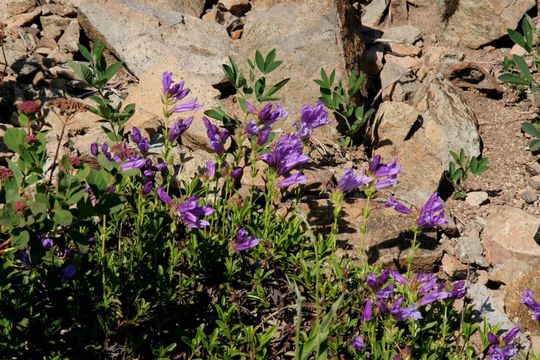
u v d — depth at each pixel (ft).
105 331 13.97
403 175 20.98
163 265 16.08
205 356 14.61
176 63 22.13
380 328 15.55
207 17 25.93
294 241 16.96
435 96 22.72
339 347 15.03
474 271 18.48
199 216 16.93
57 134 19.95
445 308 15.10
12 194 12.43
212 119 20.79
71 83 22.34
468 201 20.79
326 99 21.50
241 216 17.01
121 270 15.46
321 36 22.63
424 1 27.84
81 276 14.32
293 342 15.57
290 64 22.47
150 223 15.90
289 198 19.24
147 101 21.33
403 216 18.97
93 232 16.48
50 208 11.76
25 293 13.76
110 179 12.40
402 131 21.62
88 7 23.68
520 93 24.88
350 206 19.12
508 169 22.09
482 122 23.80
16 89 21.12
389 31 26.55
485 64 25.93
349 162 21.47
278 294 16.03
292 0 23.63
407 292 15.21
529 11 26.96
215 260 15.93
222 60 23.59
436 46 26.71
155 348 14.82
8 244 13.05
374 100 23.49
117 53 23.22
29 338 13.75
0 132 20.13
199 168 17.76
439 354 14.97
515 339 16.38
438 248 18.33
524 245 18.99
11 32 23.34
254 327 15.76
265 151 18.94
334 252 16.28
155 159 19.15
